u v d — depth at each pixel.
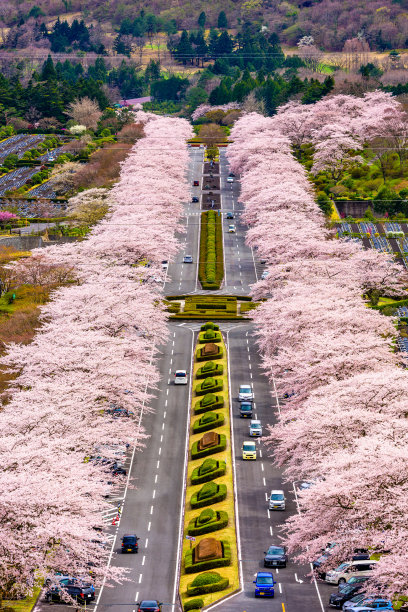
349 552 73.94
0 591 70.88
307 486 91.06
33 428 85.19
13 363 108.88
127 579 75.06
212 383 125.00
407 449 70.25
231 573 81.31
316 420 80.38
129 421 101.94
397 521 67.19
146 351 122.38
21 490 68.50
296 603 75.31
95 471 82.94
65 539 70.12
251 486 99.94
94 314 122.31
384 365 97.75
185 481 102.31
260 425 112.56
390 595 65.50
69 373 100.00
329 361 97.00
